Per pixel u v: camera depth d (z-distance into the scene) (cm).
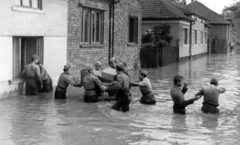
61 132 817
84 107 1116
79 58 1711
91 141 755
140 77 1230
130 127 887
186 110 1127
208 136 829
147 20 3359
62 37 1555
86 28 1808
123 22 2219
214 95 1095
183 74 2269
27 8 1312
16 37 1334
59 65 1546
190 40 3969
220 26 5900
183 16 3412
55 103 1169
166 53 2962
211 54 5272
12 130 822
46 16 1433
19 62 1361
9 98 1234
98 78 1299
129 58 2377
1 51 1201
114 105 1091
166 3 3575
